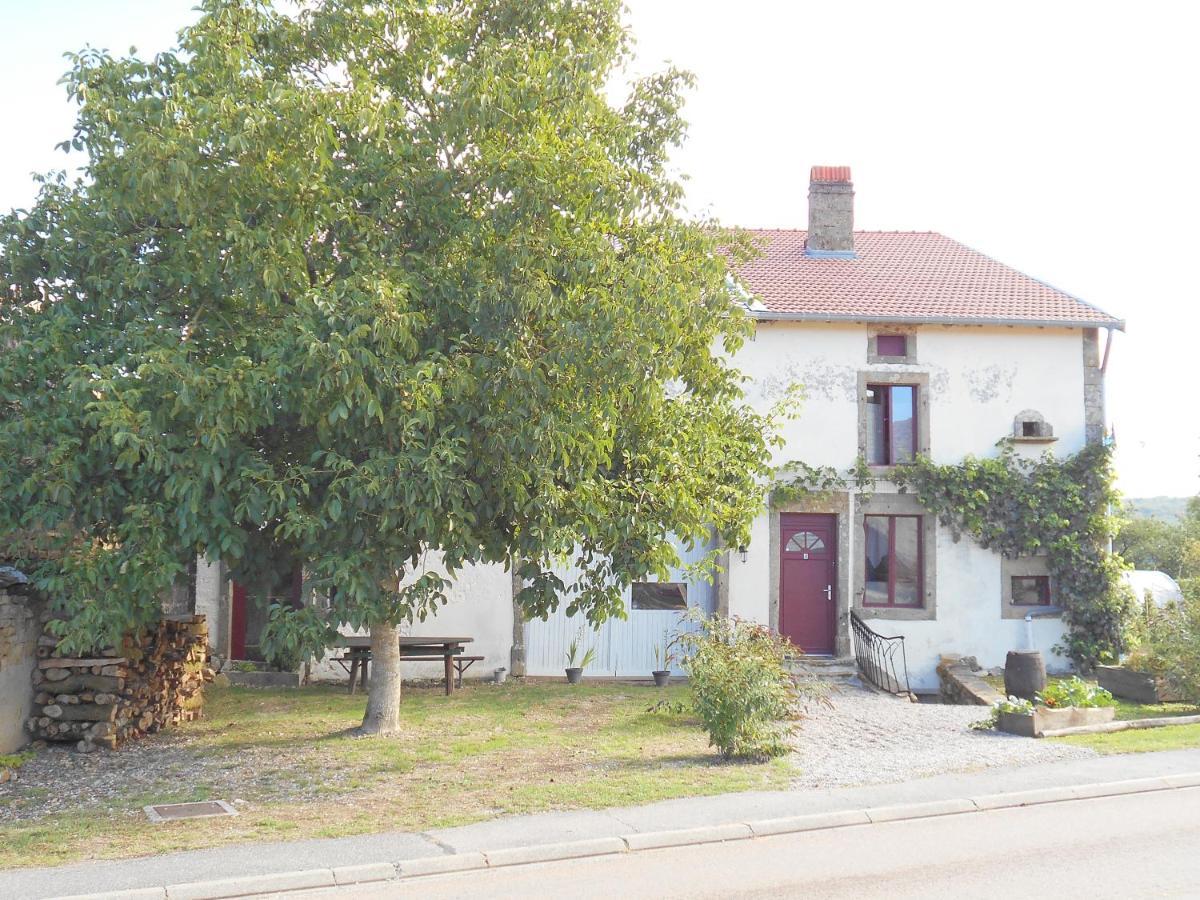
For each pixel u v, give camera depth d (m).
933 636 18.61
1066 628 18.67
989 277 20.94
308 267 10.95
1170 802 9.27
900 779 10.08
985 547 18.78
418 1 11.20
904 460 19.14
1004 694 16.38
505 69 10.33
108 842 8.20
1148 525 47.59
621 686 17.36
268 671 17.50
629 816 8.70
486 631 18.30
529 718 13.99
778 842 8.16
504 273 9.90
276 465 10.28
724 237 11.83
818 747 11.94
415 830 8.41
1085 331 19.23
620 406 11.09
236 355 9.77
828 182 22.16
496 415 9.84
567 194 10.24
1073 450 19.12
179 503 9.41
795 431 18.86
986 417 19.08
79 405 9.35
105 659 12.02
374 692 12.96
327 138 9.82
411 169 10.75
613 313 9.77
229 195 9.84
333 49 11.15
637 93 11.99
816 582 18.88
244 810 9.28
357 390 8.96
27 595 11.95
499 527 11.12
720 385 12.50
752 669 11.29
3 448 9.63
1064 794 9.50
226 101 9.38
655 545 11.21
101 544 10.20
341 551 9.90
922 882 6.91
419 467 9.37
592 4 11.50
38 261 10.57
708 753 11.56
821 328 19.03
